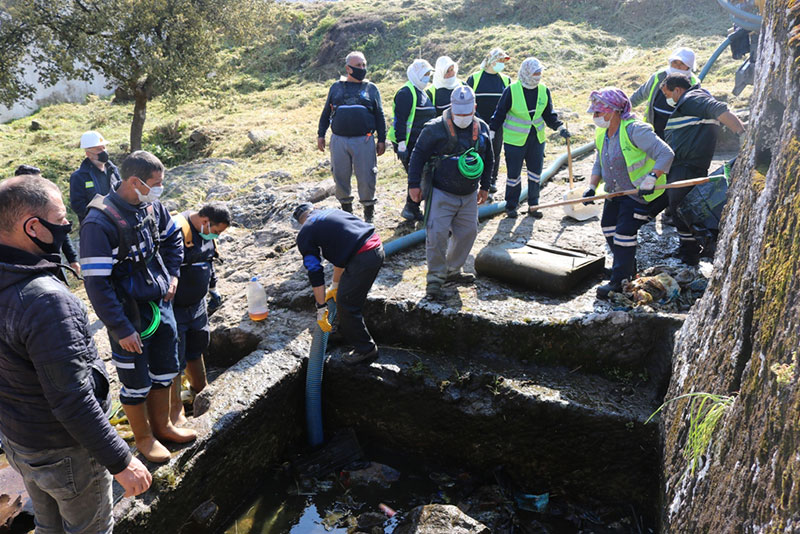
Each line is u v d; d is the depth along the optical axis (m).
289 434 4.54
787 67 2.44
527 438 4.16
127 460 2.44
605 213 4.83
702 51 11.69
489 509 4.05
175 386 3.96
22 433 2.37
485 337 4.45
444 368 4.46
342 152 5.92
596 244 5.43
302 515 4.04
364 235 4.21
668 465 3.39
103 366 2.50
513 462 4.27
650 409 3.94
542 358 4.38
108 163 6.02
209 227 3.98
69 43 11.91
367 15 18.22
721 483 2.44
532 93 5.70
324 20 18.91
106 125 15.92
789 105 2.39
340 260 4.21
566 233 5.70
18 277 2.18
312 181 8.88
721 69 10.33
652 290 4.38
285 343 4.74
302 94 15.63
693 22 13.56
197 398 4.13
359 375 4.50
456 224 4.74
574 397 4.04
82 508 2.61
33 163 12.80
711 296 3.31
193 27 12.41
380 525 3.91
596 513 4.08
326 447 4.52
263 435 4.22
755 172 2.84
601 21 15.11
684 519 2.90
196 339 4.30
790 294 2.04
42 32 11.62
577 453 4.07
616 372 4.25
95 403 2.32
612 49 13.70
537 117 5.79
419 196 4.66
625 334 4.19
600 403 3.99
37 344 2.17
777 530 1.80
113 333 3.02
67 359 2.21
